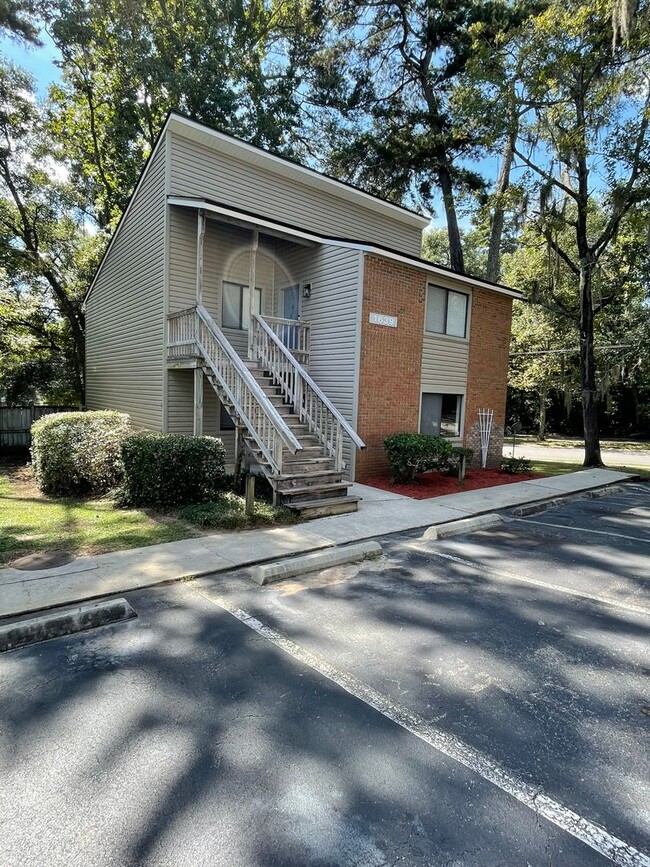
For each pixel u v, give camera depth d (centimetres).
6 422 1620
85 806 205
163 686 295
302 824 196
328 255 1059
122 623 379
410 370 1093
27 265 1672
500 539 647
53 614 371
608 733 258
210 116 1795
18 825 195
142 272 1173
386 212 1421
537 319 2319
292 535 616
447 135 1748
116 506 761
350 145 1966
